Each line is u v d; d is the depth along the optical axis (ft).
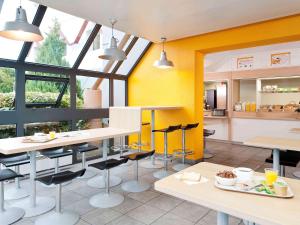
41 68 12.94
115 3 9.68
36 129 13.21
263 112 20.53
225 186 4.69
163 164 15.17
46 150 11.18
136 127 12.21
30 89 13.01
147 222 8.14
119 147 16.58
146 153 10.27
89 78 16.51
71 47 14.20
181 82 15.72
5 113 11.52
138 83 18.22
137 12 10.65
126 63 18.13
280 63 19.66
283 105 21.34
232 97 22.34
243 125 21.76
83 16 11.15
